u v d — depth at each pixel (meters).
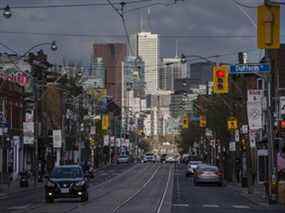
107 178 101.44
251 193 60.69
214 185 79.56
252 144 59.97
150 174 116.38
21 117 103.31
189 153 189.75
